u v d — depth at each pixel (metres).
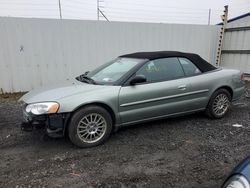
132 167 3.33
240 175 1.86
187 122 5.00
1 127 4.80
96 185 2.94
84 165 3.38
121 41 8.76
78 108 3.78
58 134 3.78
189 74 4.75
